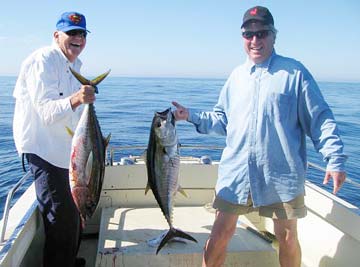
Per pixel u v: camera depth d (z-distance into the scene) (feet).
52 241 9.89
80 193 8.63
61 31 9.82
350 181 9.49
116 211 13.30
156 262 10.23
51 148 9.72
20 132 9.80
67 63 9.99
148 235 11.46
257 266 10.39
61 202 9.82
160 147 9.23
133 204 13.91
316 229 11.37
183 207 13.89
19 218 9.57
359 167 40.34
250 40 8.70
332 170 8.04
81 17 9.97
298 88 8.45
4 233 8.40
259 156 8.81
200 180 14.15
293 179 8.70
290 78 8.48
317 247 11.21
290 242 9.07
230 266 10.32
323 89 266.36
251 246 10.70
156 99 122.52
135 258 10.21
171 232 9.96
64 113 8.59
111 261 10.16
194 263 10.28
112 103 109.09
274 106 8.57
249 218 13.64
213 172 14.17
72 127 10.02
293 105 8.52
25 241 9.26
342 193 30.01
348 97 176.14
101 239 11.16
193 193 14.17
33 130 9.75
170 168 9.29
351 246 9.70
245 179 9.05
